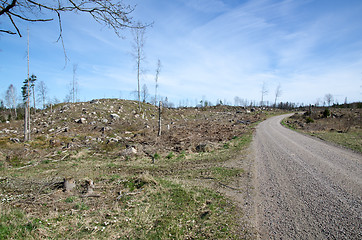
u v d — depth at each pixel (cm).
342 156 1057
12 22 253
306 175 756
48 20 260
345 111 4703
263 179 738
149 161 1148
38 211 473
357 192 581
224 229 411
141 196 585
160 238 377
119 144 1694
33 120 2798
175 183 697
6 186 680
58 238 362
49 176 855
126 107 3634
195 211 491
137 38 3234
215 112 5200
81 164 1120
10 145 1555
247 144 1528
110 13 274
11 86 4734
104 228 407
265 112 6044
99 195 593
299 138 1814
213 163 1026
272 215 469
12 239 332
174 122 3234
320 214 464
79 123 2628
